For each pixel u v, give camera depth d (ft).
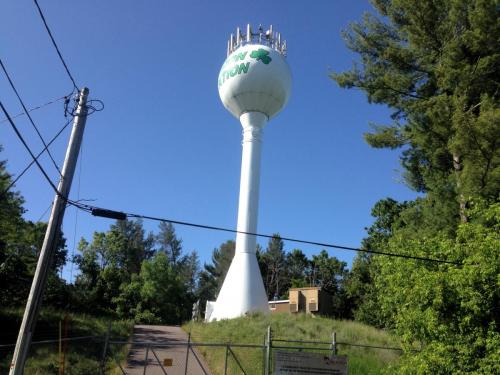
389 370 49.14
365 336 80.48
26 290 108.27
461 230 46.73
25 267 110.52
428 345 43.96
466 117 69.26
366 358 64.95
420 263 49.49
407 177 97.55
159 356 70.59
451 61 77.46
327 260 240.12
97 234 246.27
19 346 33.73
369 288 146.61
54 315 87.61
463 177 70.69
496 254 40.22
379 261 57.00
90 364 59.06
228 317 107.55
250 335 78.79
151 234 290.76
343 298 187.01
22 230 102.27
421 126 84.53
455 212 77.66
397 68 88.07
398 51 84.84
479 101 79.25
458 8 78.28
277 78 122.01
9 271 105.19
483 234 44.19
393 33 91.91
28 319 34.47
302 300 158.61
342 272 233.55
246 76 121.49
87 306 155.22
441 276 42.47
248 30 133.80
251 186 119.24
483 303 40.37
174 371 62.23
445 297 42.09
